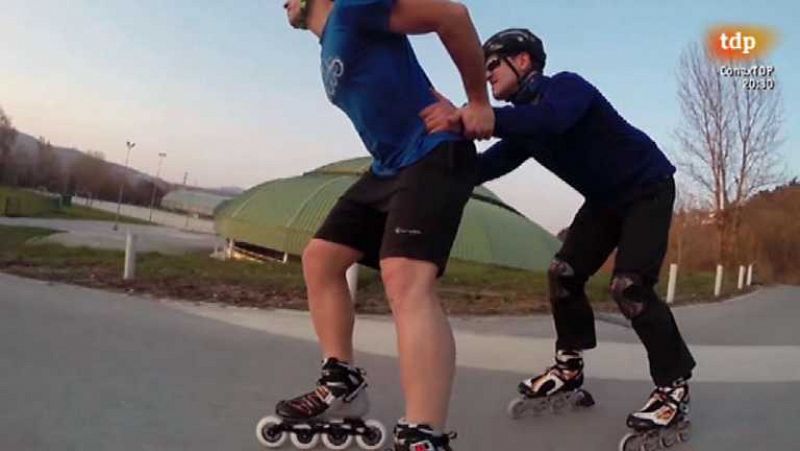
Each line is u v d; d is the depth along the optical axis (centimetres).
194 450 255
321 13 235
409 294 214
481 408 343
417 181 222
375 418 310
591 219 329
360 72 223
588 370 461
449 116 225
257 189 2941
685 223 3078
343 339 273
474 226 2486
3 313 511
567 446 291
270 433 265
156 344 442
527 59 293
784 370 496
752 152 2933
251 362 410
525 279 1223
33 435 258
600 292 1056
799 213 3303
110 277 818
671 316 304
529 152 316
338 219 264
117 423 279
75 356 389
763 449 304
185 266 1027
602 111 294
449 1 210
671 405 297
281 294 770
